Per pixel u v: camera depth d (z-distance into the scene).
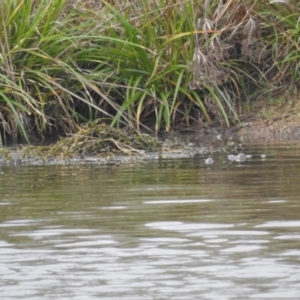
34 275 12.45
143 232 15.06
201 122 35.03
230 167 23.92
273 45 36.31
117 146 28.56
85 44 34.72
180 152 28.48
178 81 34.28
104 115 35.03
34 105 33.75
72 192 19.95
